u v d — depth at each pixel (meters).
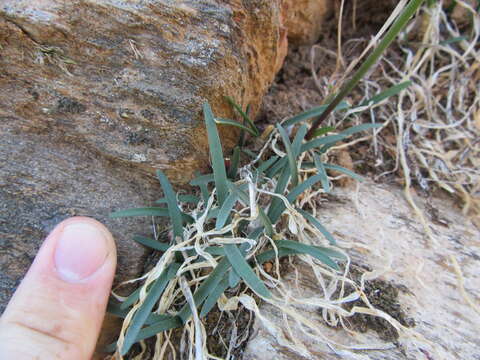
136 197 0.11
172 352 0.10
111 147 0.11
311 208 0.13
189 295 0.09
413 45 0.16
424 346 0.10
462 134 0.14
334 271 0.11
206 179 0.11
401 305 0.11
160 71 0.10
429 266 0.12
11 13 0.09
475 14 0.15
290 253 0.10
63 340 0.09
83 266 0.09
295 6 0.14
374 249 0.11
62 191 0.11
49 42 0.10
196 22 0.10
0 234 0.10
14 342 0.08
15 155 0.10
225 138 0.12
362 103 0.15
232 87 0.11
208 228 0.11
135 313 0.10
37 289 0.09
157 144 0.11
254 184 0.10
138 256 0.11
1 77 0.10
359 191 0.13
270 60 0.12
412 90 0.15
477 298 0.11
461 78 0.15
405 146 0.14
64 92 0.10
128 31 0.10
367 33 0.17
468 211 0.14
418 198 0.14
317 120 0.13
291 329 0.10
